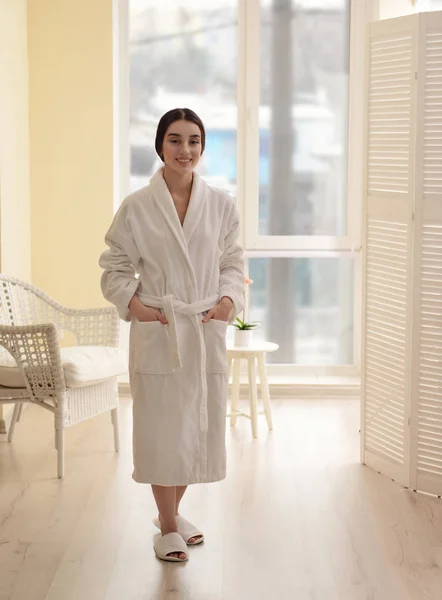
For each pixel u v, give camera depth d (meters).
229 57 5.65
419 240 3.76
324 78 5.64
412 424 3.85
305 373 5.80
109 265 3.18
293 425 4.90
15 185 5.06
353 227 5.71
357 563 3.12
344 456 4.35
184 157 3.09
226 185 5.74
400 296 3.88
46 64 5.39
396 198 3.87
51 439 4.58
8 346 4.01
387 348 3.99
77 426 4.83
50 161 5.44
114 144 5.49
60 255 5.49
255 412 4.64
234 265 3.25
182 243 3.08
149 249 3.11
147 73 5.65
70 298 5.51
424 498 3.78
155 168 5.72
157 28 5.62
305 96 5.65
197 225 3.11
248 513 3.58
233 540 3.31
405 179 3.81
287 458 4.30
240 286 3.22
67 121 5.42
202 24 5.62
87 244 5.48
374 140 4.00
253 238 5.71
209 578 2.99
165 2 5.61
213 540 3.31
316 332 5.82
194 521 3.49
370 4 5.56
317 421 4.98
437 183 3.72
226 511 3.60
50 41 5.37
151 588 2.92
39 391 4.01
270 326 5.82
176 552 3.12
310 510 3.62
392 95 3.86
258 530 3.41
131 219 3.12
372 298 4.09
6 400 4.05
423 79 3.71
